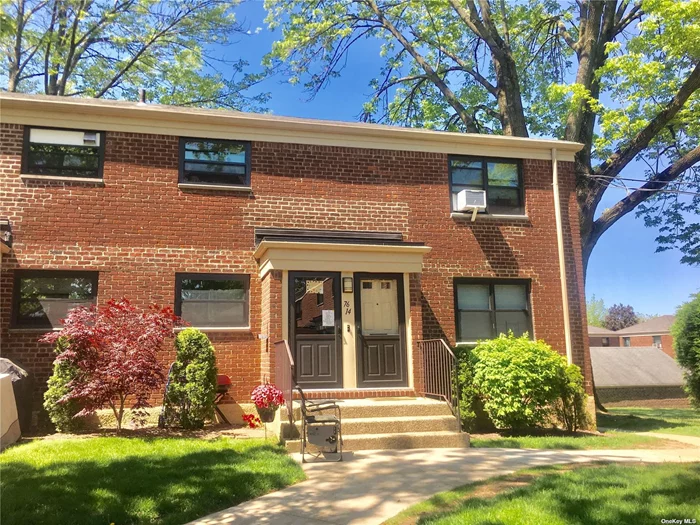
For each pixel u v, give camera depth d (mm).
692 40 15172
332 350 10914
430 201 13109
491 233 13375
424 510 5457
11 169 10898
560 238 13695
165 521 5305
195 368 10148
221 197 11914
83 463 7035
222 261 11680
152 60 25188
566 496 5473
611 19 19641
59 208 11016
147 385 9281
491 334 13117
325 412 9289
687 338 13742
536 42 22562
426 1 21203
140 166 11570
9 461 7184
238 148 12281
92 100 11641
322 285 11172
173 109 11945
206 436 9344
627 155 17750
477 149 13609
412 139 13180
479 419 11531
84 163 11383
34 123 11148
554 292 13531
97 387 9047
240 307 11727
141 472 6625
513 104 19750
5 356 10328
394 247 11227
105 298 10953
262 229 11977
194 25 24031
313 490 6371
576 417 11688
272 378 10422
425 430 9383
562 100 20469
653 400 30344
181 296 11445
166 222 11531
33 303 10742
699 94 17422
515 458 8141
